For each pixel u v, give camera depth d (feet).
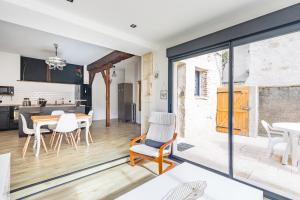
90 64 23.88
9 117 18.19
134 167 9.91
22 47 16.34
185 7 7.41
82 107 19.51
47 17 7.63
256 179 8.18
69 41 14.37
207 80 17.89
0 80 18.63
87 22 8.70
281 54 15.29
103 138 15.33
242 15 7.82
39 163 9.55
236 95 17.54
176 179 5.79
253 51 16.85
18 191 6.84
